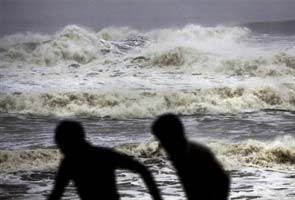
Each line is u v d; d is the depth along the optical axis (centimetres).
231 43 10819
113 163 1366
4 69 8356
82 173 1373
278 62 7781
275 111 5700
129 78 7331
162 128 1275
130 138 4406
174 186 2966
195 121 5216
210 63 7969
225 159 3603
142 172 1337
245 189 2919
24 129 4822
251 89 6059
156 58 8344
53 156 3697
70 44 9544
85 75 7681
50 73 7931
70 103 5747
